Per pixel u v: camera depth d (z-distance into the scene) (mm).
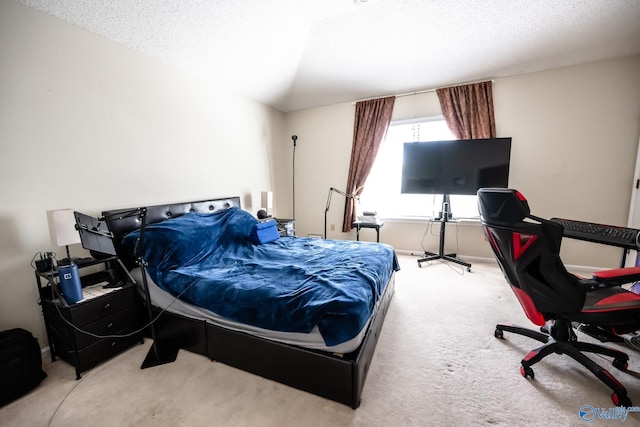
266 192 3469
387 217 3904
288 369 1353
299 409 1236
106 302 1603
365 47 2746
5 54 1504
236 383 1414
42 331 1686
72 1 1652
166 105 2445
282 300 1337
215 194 3041
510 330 1708
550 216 3053
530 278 1270
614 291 1366
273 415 1209
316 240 2730
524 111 3037
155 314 1771
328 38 2643
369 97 3766
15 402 1306
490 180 3023
